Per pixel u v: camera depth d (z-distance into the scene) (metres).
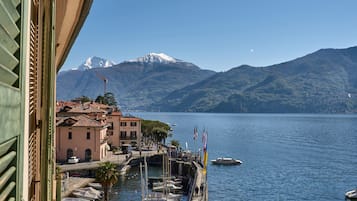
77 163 75.12
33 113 3.44
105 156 85.06
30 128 3.21
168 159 81.38
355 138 180.38
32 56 3.20
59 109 89.69
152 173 82.19
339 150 138.12
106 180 49.16
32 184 3.59
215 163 104.31
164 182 65.00
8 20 2.04
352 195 68.50
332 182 84.31
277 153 129.38
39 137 3.69
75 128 78.25
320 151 135.38
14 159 2.23
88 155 78.62
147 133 128.88
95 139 78.88
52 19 3.78
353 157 121.69
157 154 92.31
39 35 3.69
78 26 6.13
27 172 2.73
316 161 113.19
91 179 65.94
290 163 109.06
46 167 3.64
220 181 82.81
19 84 2.31
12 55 2.16
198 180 60.72
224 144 156.38
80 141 78.38
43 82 3.69
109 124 93.69
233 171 95.12
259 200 67.88
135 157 87.94
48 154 3.70
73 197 54.34
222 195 70.75
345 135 196.38
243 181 83.31
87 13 5.68
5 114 1.97
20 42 2.32
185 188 70.94
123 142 102.31
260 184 80.75
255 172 94.25
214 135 197.38
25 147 2.57
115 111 109.44
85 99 139.50
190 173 77.50
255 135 195.75
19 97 2.31
